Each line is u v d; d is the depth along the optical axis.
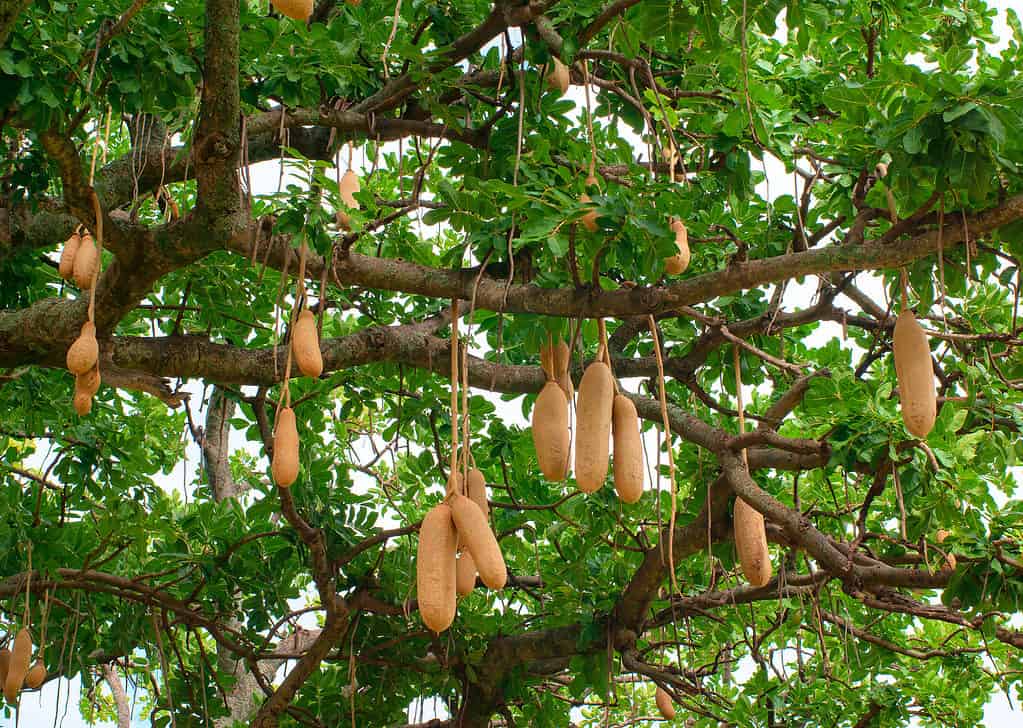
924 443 4.57
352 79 4.96
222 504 6.51
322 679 6.68
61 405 6.30
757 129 5.07
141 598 6.00
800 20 4.39
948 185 3.53
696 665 8.80
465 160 5.06
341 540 6.30
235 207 3.85
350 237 3.99
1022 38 5.47
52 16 4.20
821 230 5.74
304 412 6.96
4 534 5.87
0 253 5.43
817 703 6.80
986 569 4.84
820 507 6.89
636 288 3.76
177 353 4.76
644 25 4.26
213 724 6.68
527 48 4.51
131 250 3.96
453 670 6.61
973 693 7.20
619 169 4.98
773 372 6.45
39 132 3.56
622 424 3.39
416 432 7.36
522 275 4.07
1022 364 5.77
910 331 3.43
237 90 3.57
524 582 6.96
